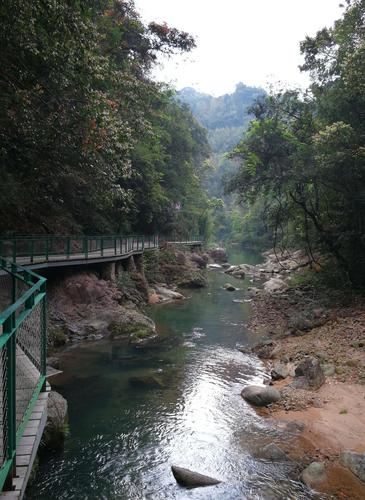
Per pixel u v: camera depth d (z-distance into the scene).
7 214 17.03
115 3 20.11
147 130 18.16
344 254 20.45
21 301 3.85
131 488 6.06
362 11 16.62
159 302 22.36
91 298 16.05
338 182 17.22
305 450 7.16
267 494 5.92
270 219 24.22
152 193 31.56
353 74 15.07
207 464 6.74
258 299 23.22
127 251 22.12
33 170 13.91
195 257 41.12
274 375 10.72
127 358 12.30
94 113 10.24
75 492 5.94
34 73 9.63
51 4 7.75
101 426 7.97
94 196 17.66
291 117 19.94
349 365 10.72
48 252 15.17
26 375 4.72
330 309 17.17
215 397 9.57
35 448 4.42
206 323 17.53
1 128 10.81
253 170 19.75
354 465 6.47
